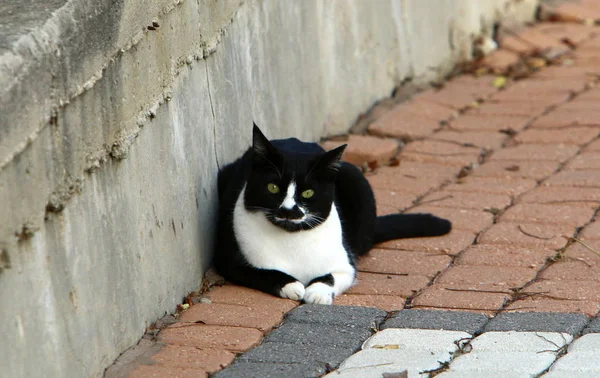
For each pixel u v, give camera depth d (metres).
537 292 6.67
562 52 14.69
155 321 6.11
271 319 6.26
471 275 7.14
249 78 8.34
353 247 7.62
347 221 7.73
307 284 7.14
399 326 6.08
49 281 4.51
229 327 6.09
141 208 5.82
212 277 7.22
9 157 4.00
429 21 13.12
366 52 11.50
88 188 5.02
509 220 8.35
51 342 4.52
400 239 8.07
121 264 5.50
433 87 13.06
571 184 9.19
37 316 4.38
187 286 6.73
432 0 13.13
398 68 12.44
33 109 4.25
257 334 5.98
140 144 5.80
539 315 6.13
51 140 4.50
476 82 13.37
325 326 6.12
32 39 4.30
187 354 5.61
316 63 10.16
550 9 16.64
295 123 9.66
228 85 7.76
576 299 6.48
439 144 10.67
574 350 5.54
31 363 4.30
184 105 6.68
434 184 9.53
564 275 7.05
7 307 4.08
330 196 7.09
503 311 6.31
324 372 5.41
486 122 11.46
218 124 7.53
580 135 10.73
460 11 14.01
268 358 5.59
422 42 12.99
